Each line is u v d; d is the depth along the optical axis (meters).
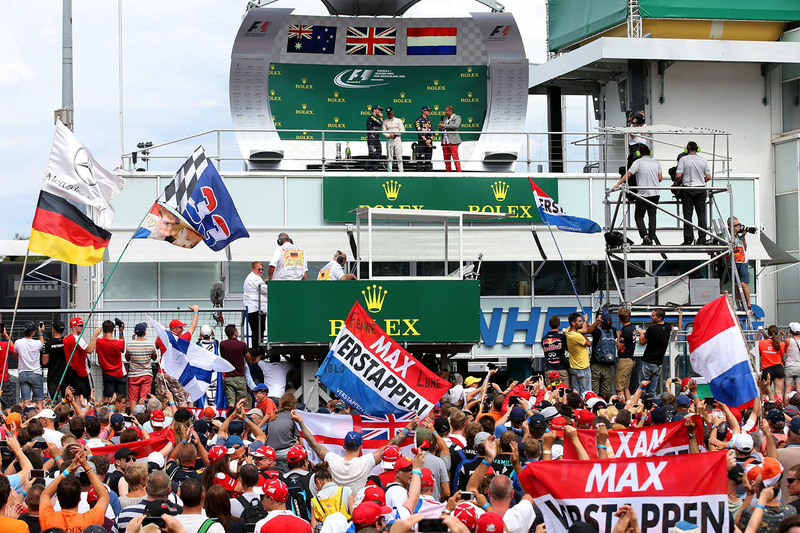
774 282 99.62
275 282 62.06
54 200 55.25
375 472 37.00
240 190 80.44
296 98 89.75
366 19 90.44
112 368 62.06
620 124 97.38
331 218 80.00
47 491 28.38
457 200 81.06
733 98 95.38
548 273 83.19
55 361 61.59
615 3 94.44
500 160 85.00
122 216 78.31
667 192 87.88
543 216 76.00
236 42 86.94
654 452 36.00
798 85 95.44
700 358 43.78
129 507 30.39
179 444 38.81
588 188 83.50
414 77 91.31
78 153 55.62
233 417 41.00
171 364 55.06
